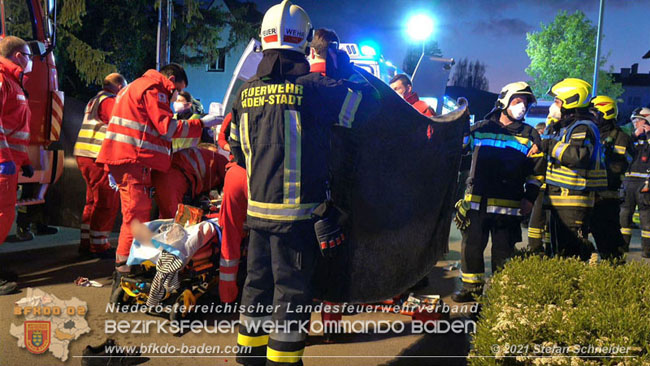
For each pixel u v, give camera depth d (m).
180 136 4.64
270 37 2.81
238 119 2.96
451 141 3.82
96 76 19.08
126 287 4.31
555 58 41.16
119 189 4.65
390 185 3.30
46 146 5.85
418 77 6.89
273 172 2.75
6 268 5.53
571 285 2.73
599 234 5.95
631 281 2.60
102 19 22.53
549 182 5.08
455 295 4.94
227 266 3.74
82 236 6.17
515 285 2.75
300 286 2.83
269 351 2.85
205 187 5.43
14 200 4.69
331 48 2.96
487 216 4.64
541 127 8.88
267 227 2.78
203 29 25.44
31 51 5.57
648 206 7.73
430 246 3.71
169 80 4.70
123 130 4.59
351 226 3.00
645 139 7.96
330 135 2.86
